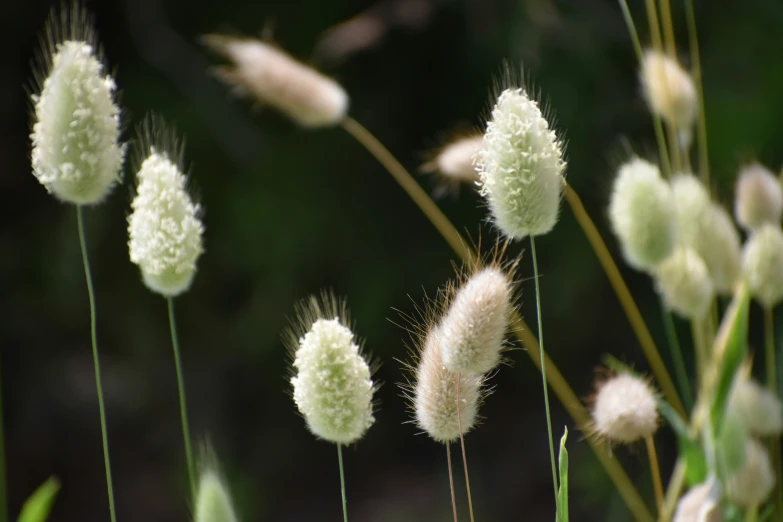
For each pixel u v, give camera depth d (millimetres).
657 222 641
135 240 592
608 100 1479
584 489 1371
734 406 672
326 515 1521
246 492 1520
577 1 1486
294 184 1569
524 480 1527
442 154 685
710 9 1460
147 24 1553
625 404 615
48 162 583
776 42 1431
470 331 567
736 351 654
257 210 1554
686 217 670
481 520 1497
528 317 1535
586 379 1543
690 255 663
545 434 1561
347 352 570
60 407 1557
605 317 1521
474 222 1572
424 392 579
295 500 1565
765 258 672
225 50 732
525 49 1440
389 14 1521
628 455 1337
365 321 1564
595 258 1481
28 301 1559
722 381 655
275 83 708
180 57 1561
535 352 688
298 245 1549
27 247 1569
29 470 1515
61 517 1491
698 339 677
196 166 1572
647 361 1491
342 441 573
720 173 1326
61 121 580
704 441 670
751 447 661
